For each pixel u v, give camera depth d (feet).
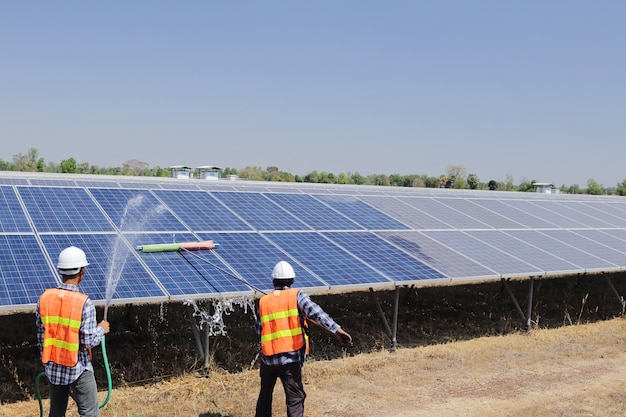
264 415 25.50
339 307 58.95
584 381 37.06
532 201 78.84
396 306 43.24
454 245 51.55
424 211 61.82
